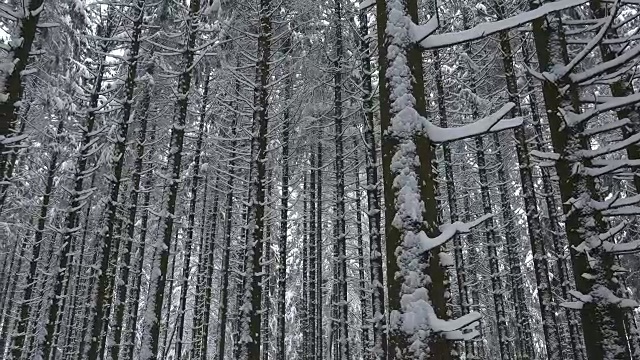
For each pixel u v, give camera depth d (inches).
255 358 343.6
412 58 154.5
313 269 735.7
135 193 488.7
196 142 677.9
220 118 661.3
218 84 538.6
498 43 549.6
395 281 130.6
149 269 980.6
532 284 864.9
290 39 533.3
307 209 824.3
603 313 172.9
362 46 485.4
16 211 742.5
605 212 186.5
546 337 439.2
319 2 532.4
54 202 741.3
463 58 584.1
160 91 619.8
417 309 123.0
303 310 741.3
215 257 937.5
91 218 762.2
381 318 397.4
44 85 531.5
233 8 527.8
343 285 565.9
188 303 1157.1
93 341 402.6
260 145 401.7
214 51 525.3
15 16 281.6
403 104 146.9
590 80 201.5
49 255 725.3
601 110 186.1
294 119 574.6
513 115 558.9
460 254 521.3
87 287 699.4
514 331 731.4
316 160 730.8
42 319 714.2
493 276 563.2
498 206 747.4
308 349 703.7
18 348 511.2
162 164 644.7
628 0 204.5
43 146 619.5
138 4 487.8
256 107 414.9
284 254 644.1
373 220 426.3
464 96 575.2
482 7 525.3
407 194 136.4
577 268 187.0
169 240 410.6
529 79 556.1
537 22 220.1
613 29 255.3
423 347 118.3
